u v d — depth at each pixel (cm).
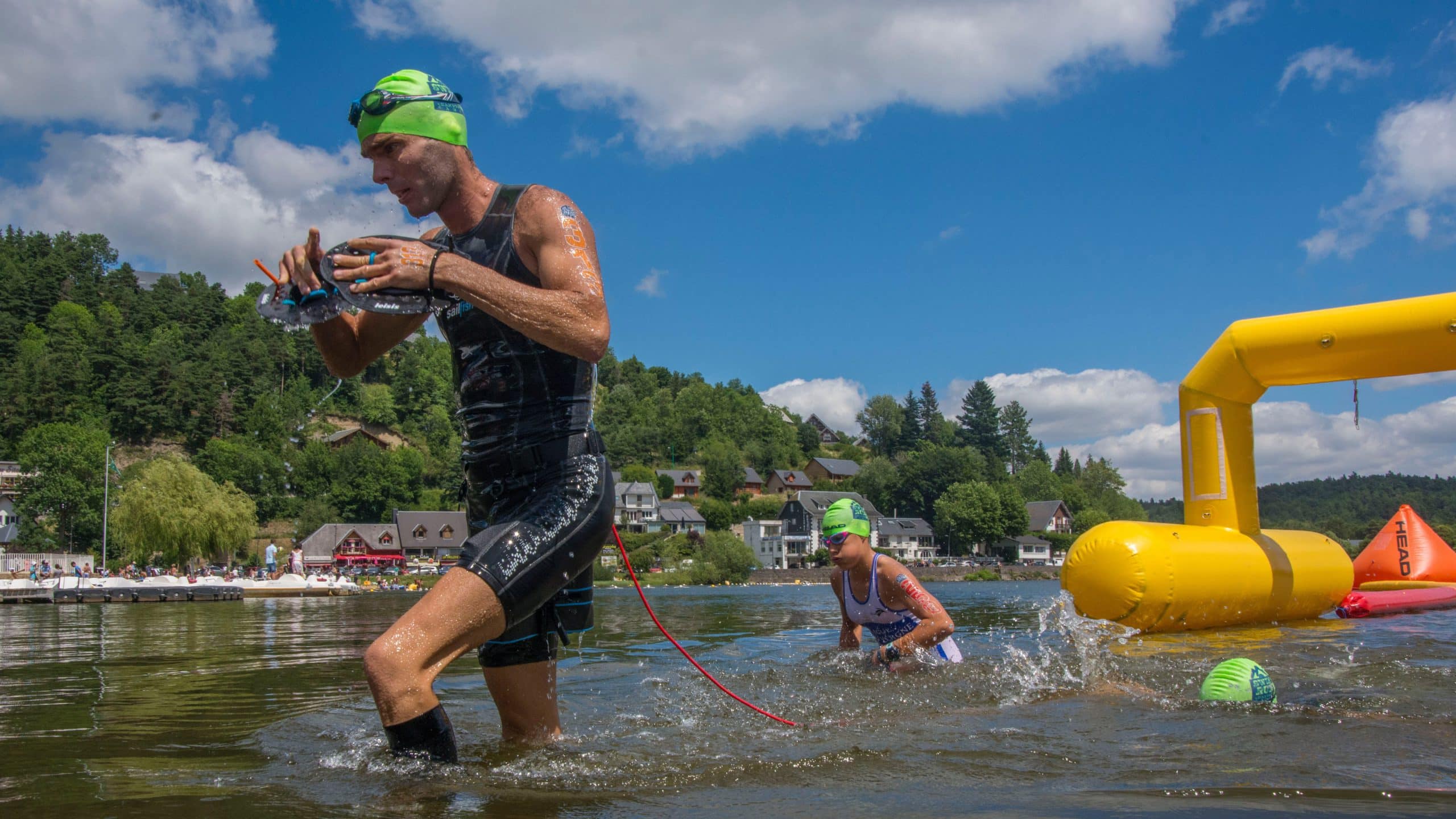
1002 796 182
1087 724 285
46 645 693
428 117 235
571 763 223
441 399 12025
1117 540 725
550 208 232
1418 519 1130
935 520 10112
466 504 268
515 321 210
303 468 8812
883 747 244
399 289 210
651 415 14538
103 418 8950
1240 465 838
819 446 15612
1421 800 176
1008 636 683
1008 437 15125
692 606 1365
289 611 1544
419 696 206
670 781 201
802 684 411
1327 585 875
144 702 350
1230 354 814
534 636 257
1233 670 346
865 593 537
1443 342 711
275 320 248
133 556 3806
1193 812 165
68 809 170
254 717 310
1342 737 257
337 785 195
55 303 11662
